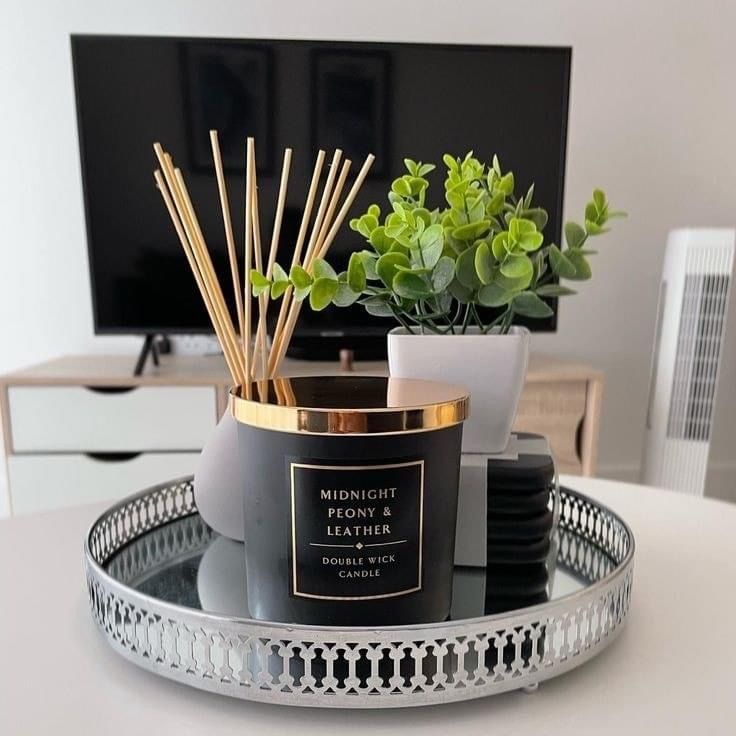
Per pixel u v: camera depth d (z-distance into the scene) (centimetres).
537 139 143
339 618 34
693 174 167
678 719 31
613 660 36
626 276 169
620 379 173
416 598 35
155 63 136
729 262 134
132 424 134
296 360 154
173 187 49
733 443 174
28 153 152
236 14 152
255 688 32
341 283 44
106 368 141
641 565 49
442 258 45
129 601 35
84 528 58
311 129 139
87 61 135
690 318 137
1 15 147
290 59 137
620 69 162
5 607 43
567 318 169
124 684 34
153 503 55
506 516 46
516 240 44
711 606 43
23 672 35
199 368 143
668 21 161
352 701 31
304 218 48
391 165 141
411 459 34
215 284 50
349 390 38
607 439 174
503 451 49
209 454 50
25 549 53
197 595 42
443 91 140
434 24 156
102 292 144
